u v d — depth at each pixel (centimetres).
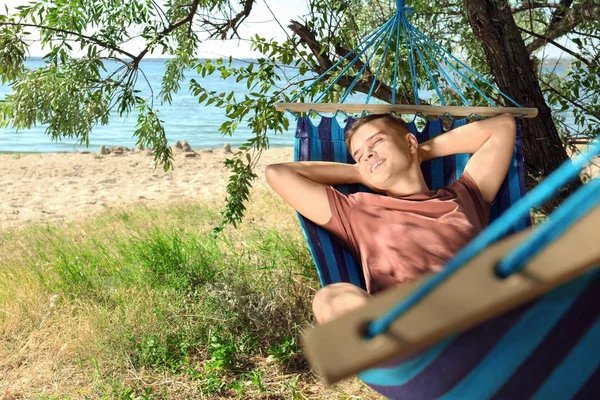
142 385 416
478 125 341
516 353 125
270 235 719
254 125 528
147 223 978
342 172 331
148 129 557
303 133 364
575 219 92
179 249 610
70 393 412
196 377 420
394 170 313
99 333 476
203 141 3366
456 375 131
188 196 1445
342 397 398
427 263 277
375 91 566
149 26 561
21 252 794
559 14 538
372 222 294
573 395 128
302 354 443
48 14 523
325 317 226
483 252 100
